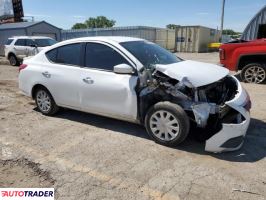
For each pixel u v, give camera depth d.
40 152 4.22
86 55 5.00
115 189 3.28
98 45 4.88
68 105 5.39
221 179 3.46
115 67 4.32
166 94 4.25
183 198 3.11
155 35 33.69
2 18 37.56
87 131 5.00
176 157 4.00
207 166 3.76
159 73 4.25
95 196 3.16
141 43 5.15
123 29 32.38
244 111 3.98
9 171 3.72
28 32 24.19
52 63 5.49
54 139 4.68
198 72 4.12
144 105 4.40
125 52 4.56
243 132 3.94
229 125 3.83
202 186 3.32
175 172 3.62
